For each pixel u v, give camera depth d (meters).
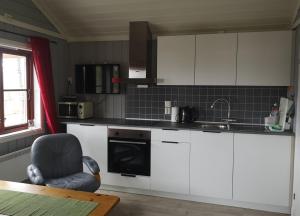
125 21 3.97
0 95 3.42
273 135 3.16
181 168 3.50
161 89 4.18
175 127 3.49
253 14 3.52
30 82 3.91
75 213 1.72
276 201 3.22
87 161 3.10
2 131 3.46
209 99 3.99
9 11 3.36
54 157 3.11
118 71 4.26
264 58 3.41
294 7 3.29
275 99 3.75
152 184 3.63
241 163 3.29
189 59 3.67
